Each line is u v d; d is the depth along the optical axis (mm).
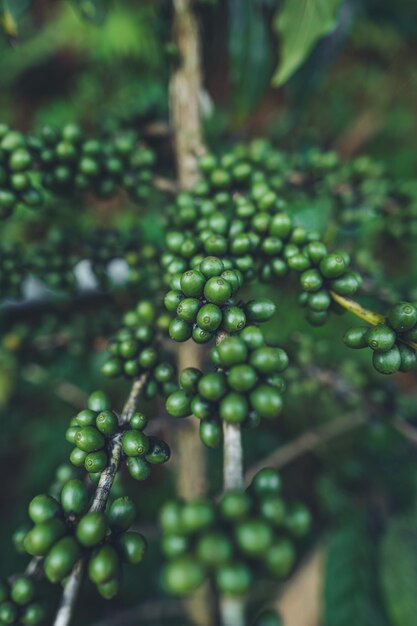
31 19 1208
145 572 690
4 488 873
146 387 302
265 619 216
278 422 791
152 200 586
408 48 1188
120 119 470
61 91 1270
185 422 433
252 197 345
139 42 1007
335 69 1211
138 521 738
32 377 615
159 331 328
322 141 907
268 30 519
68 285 427
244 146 444
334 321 756
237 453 207
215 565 171
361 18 919
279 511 184
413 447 696
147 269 404
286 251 300
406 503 704
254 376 216
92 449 245
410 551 611
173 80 429
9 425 852
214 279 239
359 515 670
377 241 547
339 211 465
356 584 597
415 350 265
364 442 752
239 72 541
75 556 204
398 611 561
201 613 467
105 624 477
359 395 454
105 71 1161
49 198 585
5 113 1202
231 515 179
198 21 418
